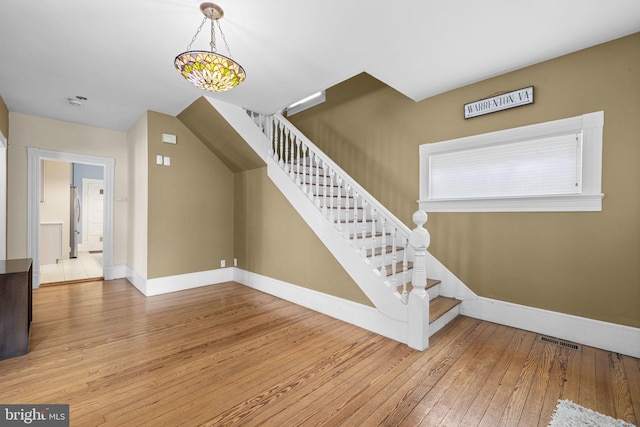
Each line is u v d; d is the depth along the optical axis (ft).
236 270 15.48
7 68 9.07
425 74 9.32
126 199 15.97
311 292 11.06
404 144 11.74
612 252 7.54
